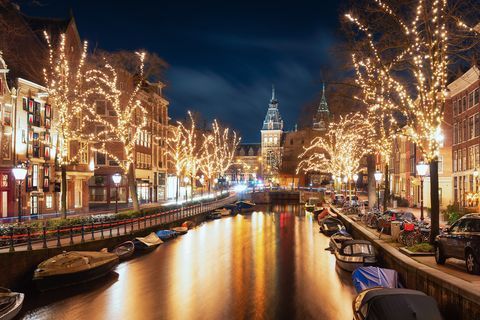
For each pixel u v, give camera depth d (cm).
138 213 4106
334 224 4403
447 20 1952
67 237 2822
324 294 2086
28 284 2167
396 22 2152
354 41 2412
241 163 16025
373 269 1786
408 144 6481
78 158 4666
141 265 2778
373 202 4709
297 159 10044
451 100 5016
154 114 7519
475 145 4109
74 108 3612
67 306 1923
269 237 4178
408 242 2352
